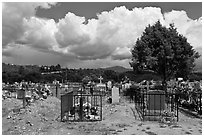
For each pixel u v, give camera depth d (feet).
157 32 89.66
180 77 90.89
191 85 71.51
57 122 37.78
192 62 87.86
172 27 92.99
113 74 185.98
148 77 113.09
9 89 78.64
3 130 34.04
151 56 87.10
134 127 33.32
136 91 55.01
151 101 39.29
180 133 29.78
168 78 91.40
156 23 94.68
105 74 186.70
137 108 49.60
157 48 87.25
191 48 89.25
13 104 54.49
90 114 43.34
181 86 74.74
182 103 53.52
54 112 48.91
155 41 89.51
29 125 37.11
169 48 84.43
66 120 38.27
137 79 122.11
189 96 52.80
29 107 50.98
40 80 196.13
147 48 86.84
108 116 41.88
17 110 47.44
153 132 30.27
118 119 39.14
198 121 37.73
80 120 38.14
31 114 44.19
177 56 86.28
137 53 89.86
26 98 60.49
